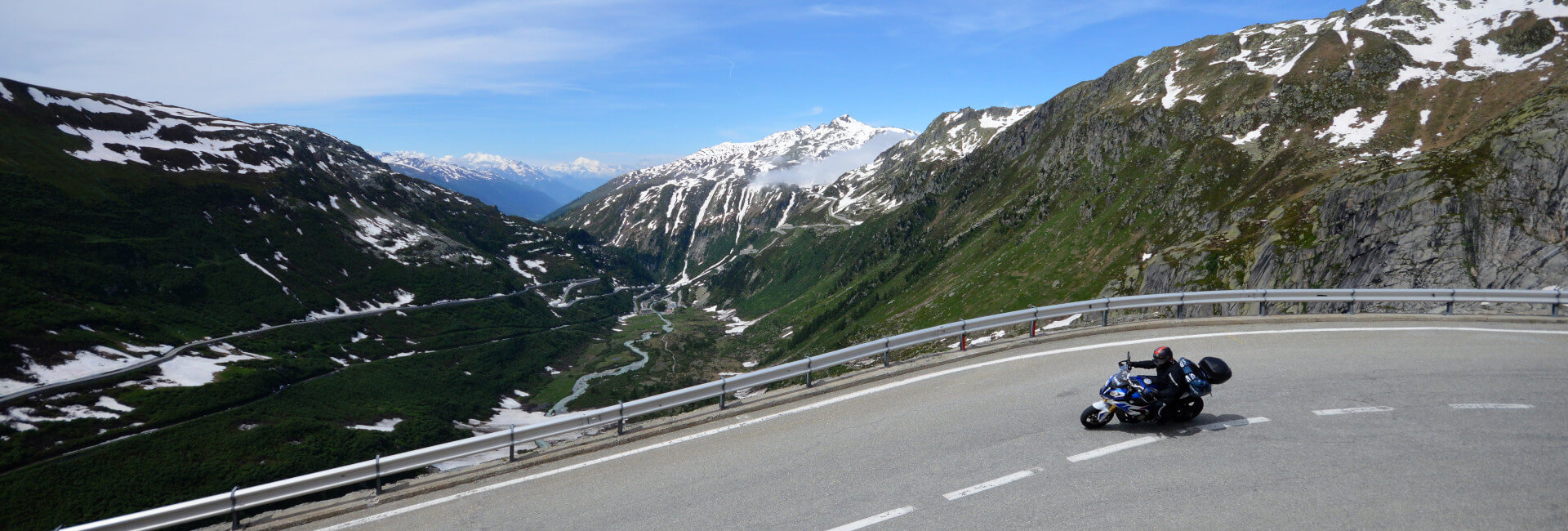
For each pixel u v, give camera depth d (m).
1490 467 9.69
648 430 14.74
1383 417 12.08
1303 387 14.18
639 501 11.09
